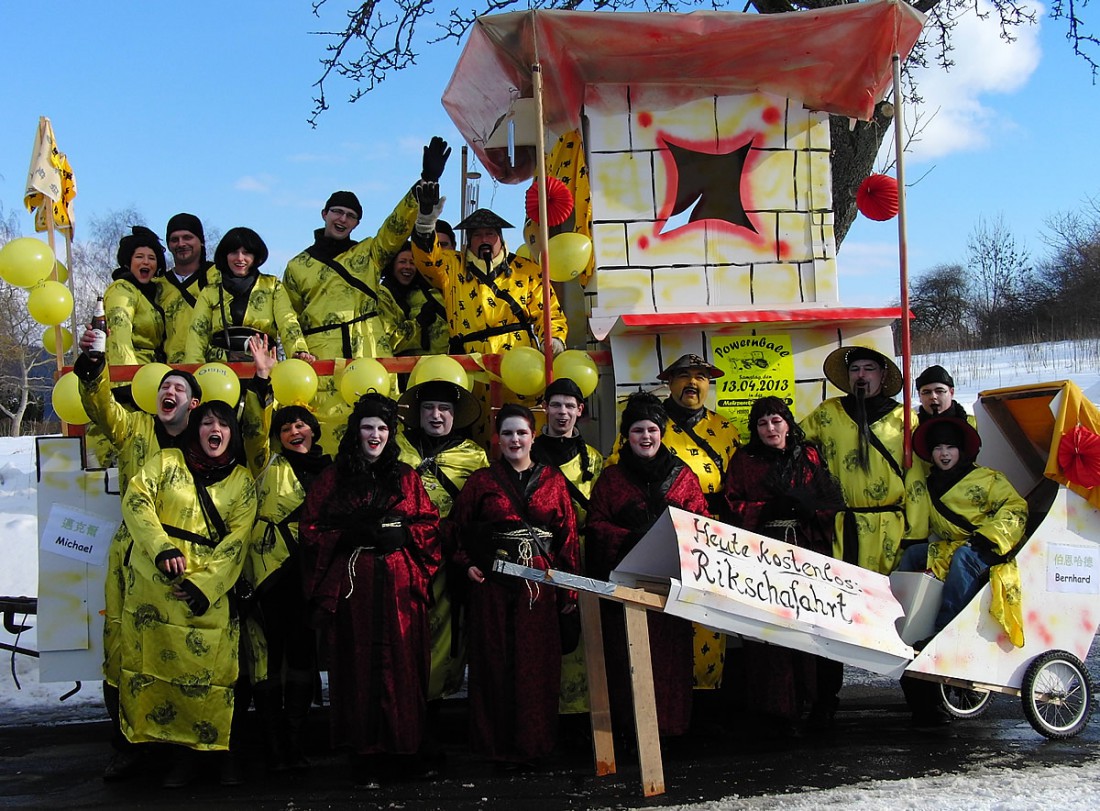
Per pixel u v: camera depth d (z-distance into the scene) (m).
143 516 4.86
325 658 4.93
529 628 5.01
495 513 5.08
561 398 5.38
